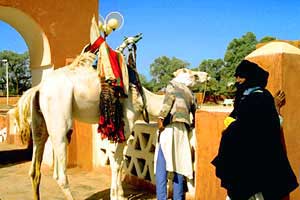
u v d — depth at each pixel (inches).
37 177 211.9
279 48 161.3
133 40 219.9
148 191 249.0
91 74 209.0
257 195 138.6
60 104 199.0
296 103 162.1
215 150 187.5
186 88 201.9
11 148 474.0
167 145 192.1
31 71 357.1
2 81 3043.8
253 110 135.0
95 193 249.6
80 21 336.5
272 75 160.6
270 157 135.3
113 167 222.2
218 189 185.3
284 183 137.3
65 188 200.1
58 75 203.9
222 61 2006.6
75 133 326.3
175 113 192.5
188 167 195.5
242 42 1923.0
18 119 209.3
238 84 148.7
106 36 228.8
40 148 212.8
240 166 136.7
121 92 205.9
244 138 136.0
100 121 203.9
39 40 335.0
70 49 331.6
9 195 245.6
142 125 250.8
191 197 210.5
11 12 316.2
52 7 323.9
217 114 186.1
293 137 161.6
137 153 259.4
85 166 317.7
